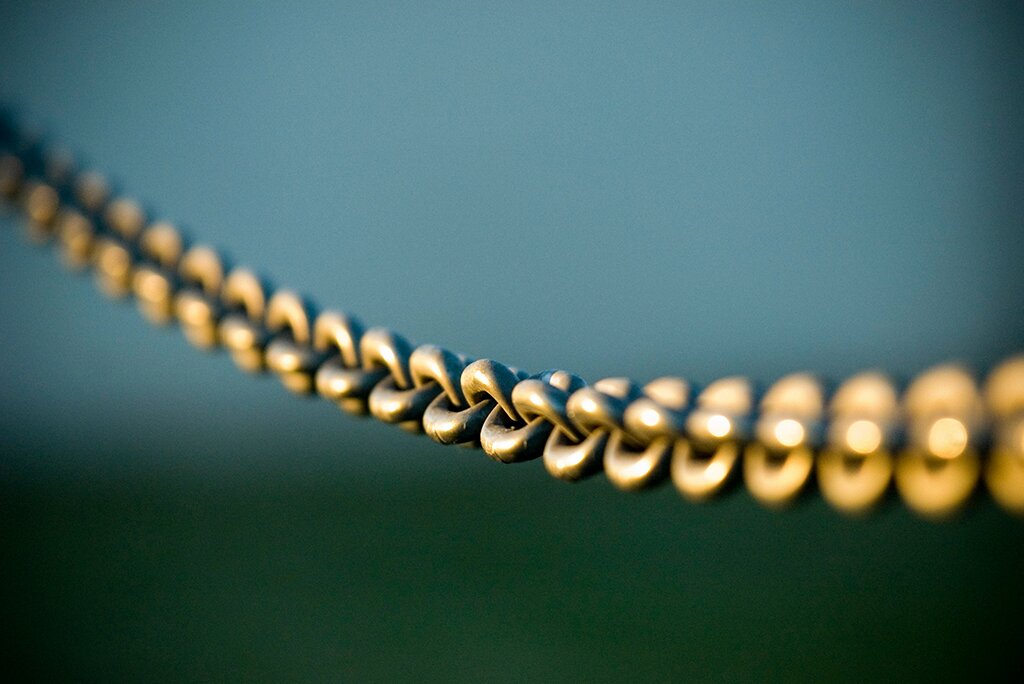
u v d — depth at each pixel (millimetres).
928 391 465
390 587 1996
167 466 3330
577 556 2186
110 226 780
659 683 1446
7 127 829
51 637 1772
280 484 3111
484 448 522
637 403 495
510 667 1533
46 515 2738
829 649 1561
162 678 1553
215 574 2139
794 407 480
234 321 640
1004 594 1784
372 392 563
